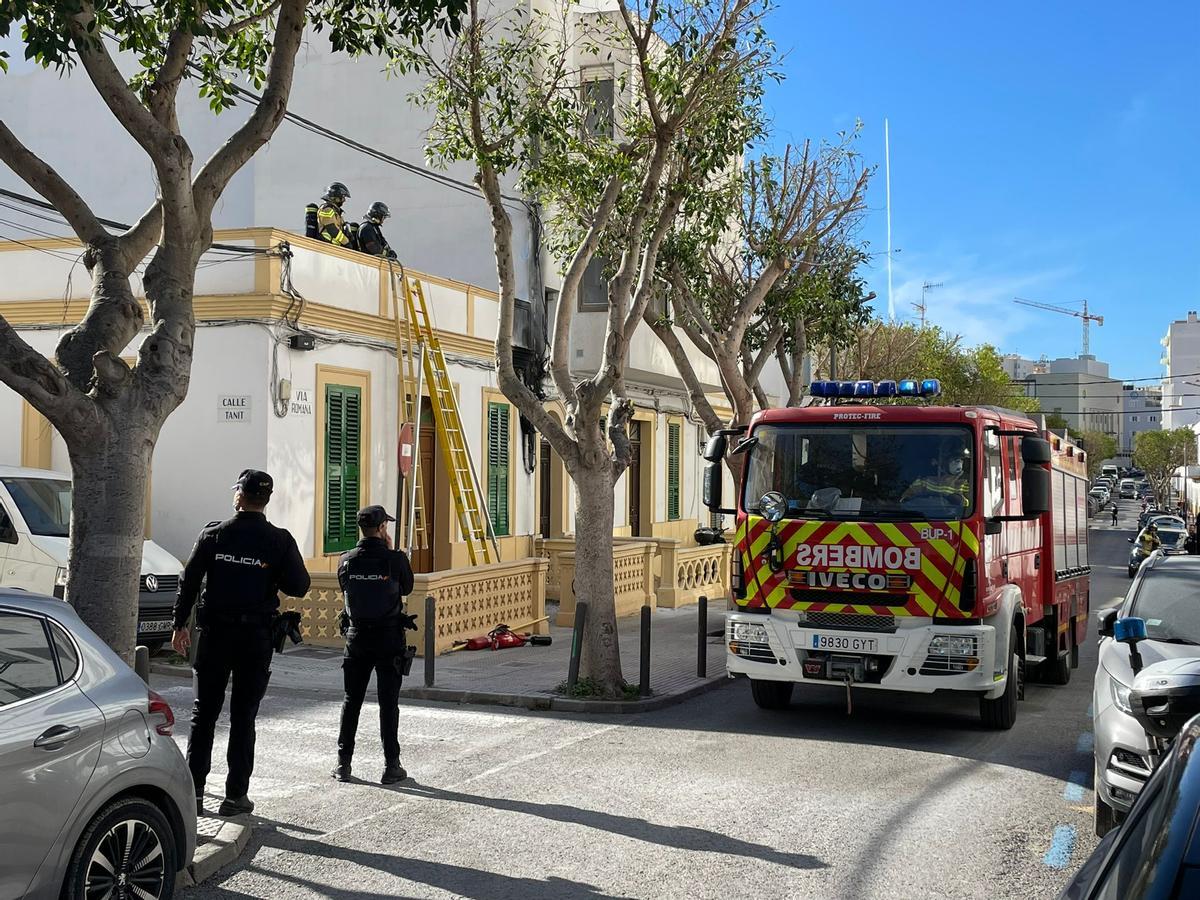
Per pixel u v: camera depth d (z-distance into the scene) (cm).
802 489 1090
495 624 1603
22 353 656
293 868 651
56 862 484
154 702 551
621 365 1219
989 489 1071
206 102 2159
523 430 2127
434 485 1895
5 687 489
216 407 1493
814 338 2189
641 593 2081
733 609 1117
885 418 1084
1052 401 14838
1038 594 1302
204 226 773
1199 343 14262
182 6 782
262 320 1479
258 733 1009
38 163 733
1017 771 905
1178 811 265
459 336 1884
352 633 852
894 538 1041
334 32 991
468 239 2133
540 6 2009
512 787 835
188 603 729
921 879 638
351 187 2188
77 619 543
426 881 629
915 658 1026
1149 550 3388
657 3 1213
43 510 1337
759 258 1959
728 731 1063
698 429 2959
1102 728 698
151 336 728
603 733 1047
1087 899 281
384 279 1725
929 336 5109
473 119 1242
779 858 671
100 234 746
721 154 1300
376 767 897
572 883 627
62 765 490
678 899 604
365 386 1681
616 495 2455
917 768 911
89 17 737
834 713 1170
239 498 740
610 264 1789
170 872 546
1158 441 10450
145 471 710
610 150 1380
